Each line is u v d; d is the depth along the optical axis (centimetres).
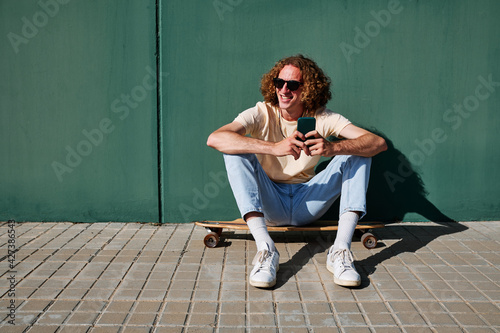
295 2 378
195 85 384
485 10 381
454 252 329
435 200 399
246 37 380
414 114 390
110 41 378
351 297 256
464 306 246
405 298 255
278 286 271
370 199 398
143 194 395
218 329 222
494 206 399
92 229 379
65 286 268
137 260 311
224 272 291
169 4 375
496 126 392
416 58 384
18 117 384
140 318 231
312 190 323
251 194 293
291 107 314
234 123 316
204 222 351
